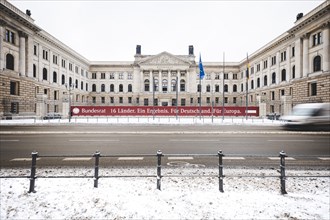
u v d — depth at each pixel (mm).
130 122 28000
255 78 60844
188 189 6129
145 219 4547
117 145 12781
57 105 46875
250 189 6195
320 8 34688
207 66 71438
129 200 5367
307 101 38281
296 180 6984
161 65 68312
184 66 68312
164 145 12797
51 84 49094
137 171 7984
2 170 8023
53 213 4809
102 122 28047
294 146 12547
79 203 5234
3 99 34188
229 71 72062
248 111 34188
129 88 72438
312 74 37562
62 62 55031
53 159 9836
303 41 40312
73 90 59906
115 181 6762
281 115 36250
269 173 7746
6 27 36312
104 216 4680
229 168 8461
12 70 36969
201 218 4574
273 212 4840
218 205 5129
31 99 41281
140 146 12484
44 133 17953
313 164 9109
